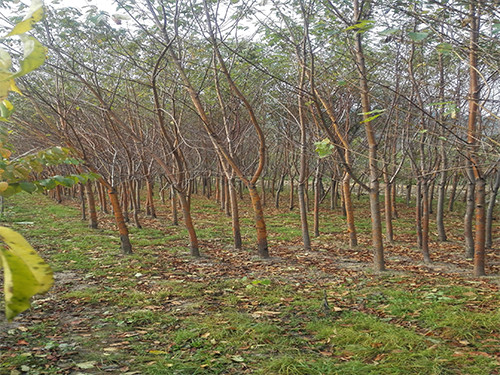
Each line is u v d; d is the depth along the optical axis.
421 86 7.61
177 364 3.98
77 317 5.40
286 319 5.30
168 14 7.70
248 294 6.43
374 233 8.12
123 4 7.20
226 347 4.43
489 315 5.07
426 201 9.35
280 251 10.48
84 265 8.27
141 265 8.34
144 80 10.59
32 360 4.02
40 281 0.56
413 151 9.80
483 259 7.56
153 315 5.40
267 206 22.09
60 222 14.56
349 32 6.20
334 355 4.26
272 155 23.94
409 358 4.04
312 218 17.27
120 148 12.20
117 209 9.60
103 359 4.11
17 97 9.02
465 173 9.63
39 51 0.58
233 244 11.44
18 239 0.56
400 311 5.45
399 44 6.86
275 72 10.01
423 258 9.54
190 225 9.59
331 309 5.62
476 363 3.92
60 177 2.15
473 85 6.07
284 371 3.82
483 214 7.54
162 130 8.88
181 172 9.54
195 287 6.78
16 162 1.98
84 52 9.11
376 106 7.38
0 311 5.39
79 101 9.16
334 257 9.80
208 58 9.98
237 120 10.45
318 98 7.88
